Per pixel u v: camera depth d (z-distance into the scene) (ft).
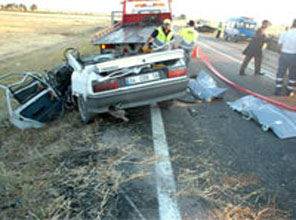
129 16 30.68
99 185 8.27
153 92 11.98
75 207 7.32
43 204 7.45
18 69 32.45
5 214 7.09
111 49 17.79
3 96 21.88
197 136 11.60
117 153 10.20
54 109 14.76
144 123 13.05
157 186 8.18
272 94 18.42
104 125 12.88
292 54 16.74
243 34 67.72
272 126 12.16
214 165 9.30
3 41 66.13
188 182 8.35
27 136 12.80
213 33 98.37
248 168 9.14
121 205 7.36
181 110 14.93
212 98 16.63
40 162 9.75
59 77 15.37
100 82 11.12
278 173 8.87
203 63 31.50
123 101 11.63
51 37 75.77
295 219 6.86
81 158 9.91
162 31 16.44
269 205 7.34
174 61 12.69
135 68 11.61
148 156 9.95
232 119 13.66
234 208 7.22
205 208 7.22
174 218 6.86
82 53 38.60
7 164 10.16
